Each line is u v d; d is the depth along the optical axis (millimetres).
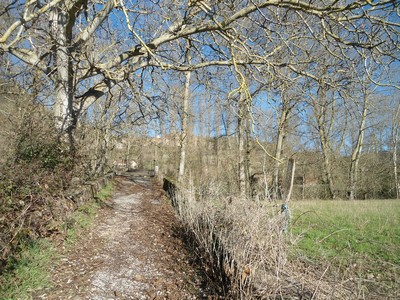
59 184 7488
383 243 6781
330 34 5855
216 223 5949
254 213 4484
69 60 8477
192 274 5160
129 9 7500
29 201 5602
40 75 8594
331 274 3607
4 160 6699
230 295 4059
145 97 8969
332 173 28328
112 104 14305
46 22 8672
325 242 6699
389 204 13469
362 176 29469
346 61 6340
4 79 8352
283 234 4254
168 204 12070
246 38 7090
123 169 34625
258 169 20938
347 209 11227
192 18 8203
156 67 9156
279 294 3219
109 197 12227
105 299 4055
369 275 4719
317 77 7652
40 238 5215
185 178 22766
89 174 12477
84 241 6168
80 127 11297
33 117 7875
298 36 7074
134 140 30766
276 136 17141
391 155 31750
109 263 5316
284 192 5051
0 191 5078
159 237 7203
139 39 4816
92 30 8320
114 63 8734
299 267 3779
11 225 4543
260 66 7590
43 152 7664
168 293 4410
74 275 4609
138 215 9445
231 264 4211
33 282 4086
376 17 5500
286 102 9109
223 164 28828
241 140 17516
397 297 3250
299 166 26625
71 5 7996
